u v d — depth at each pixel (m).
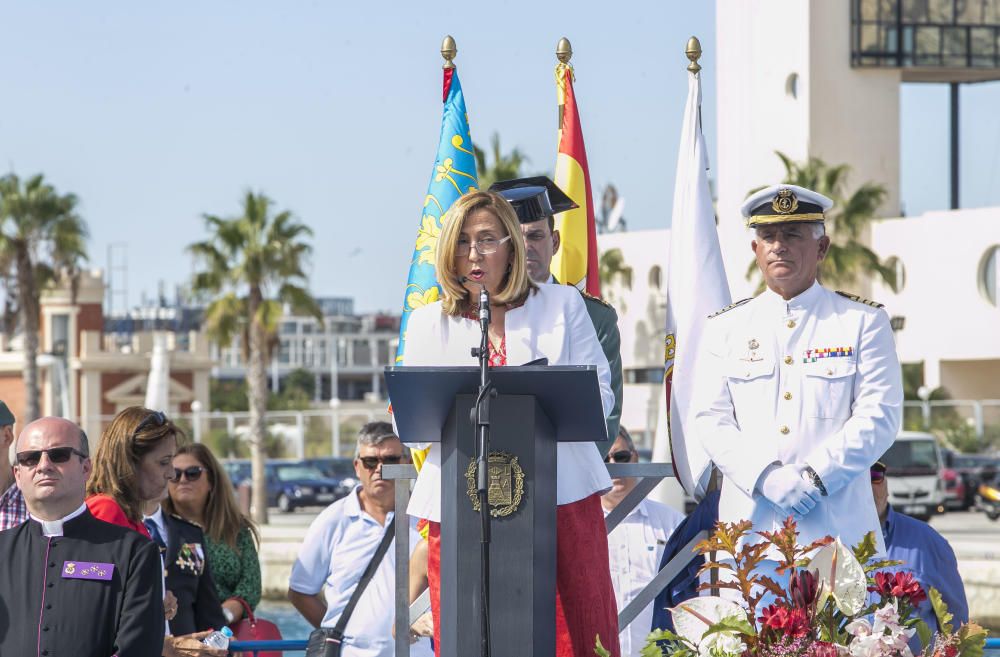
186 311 168.25
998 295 83.19
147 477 10.77
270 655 13.16
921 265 86.19
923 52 89.94
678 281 10.74
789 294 9.30
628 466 10.20
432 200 10.96
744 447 9.07
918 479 51.97
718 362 9.41
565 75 11.82
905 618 7.25
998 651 10.29
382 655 12.36
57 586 9.13
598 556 8.07
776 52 90.25
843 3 89.25
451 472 7.39
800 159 89.06
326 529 13.33
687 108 11.06
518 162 66.56
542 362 7.41
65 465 9.28
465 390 7.27
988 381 87.06
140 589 9.18
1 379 99.12
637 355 95.94
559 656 7.96
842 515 8.93
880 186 70.88
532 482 7.26
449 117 11.14
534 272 10.08
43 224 75.62
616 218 99.50
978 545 37.19
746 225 9.45
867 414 8.91
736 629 7.16
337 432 79.56
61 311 98.88
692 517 10.19
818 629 7.13
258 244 64.31
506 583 7.27
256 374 63.16
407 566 9.23
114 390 98.12
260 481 62.00
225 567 12.94
